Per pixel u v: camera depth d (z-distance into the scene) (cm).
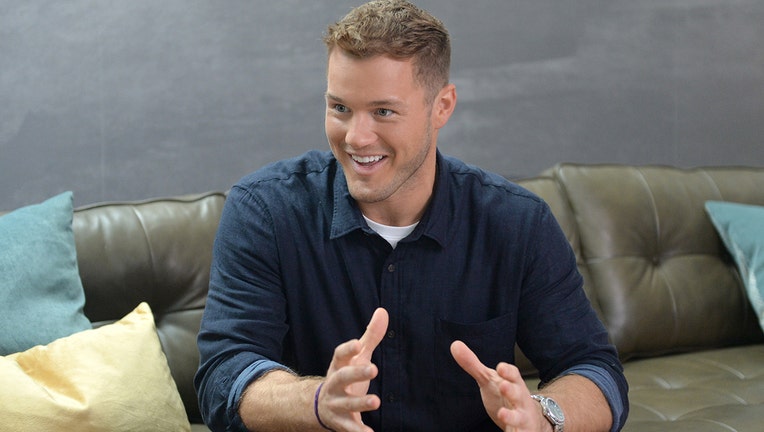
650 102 347
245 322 158
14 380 172
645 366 249
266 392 143
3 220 201
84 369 178
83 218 220
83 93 303
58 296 198
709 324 260
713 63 351
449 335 166
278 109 319
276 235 165
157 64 308
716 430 197
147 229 222
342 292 166
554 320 167
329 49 148
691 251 267
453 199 168
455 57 332
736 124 356
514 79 336
